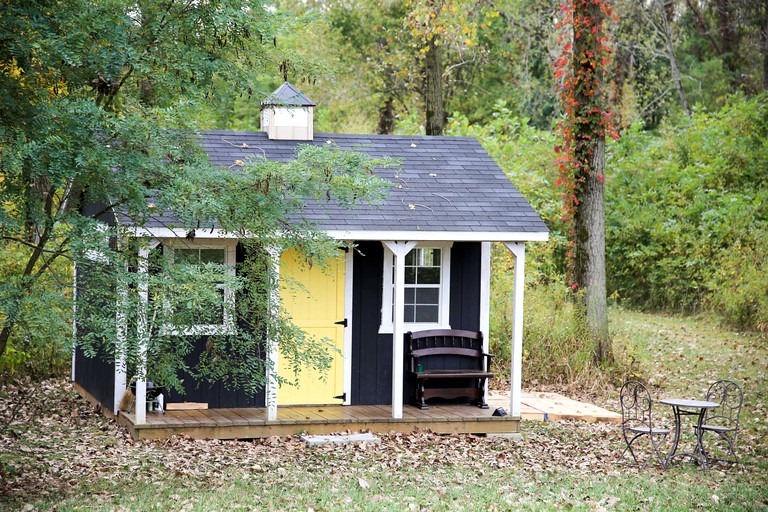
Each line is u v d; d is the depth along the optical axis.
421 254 12.92
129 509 8.25
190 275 7.89
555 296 17.67
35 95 7.95
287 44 20.80
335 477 9.75
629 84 29.55
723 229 23.53
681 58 33.09
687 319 23.09
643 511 8.86
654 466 10.84
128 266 8.37
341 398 12.70
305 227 10.21
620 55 27.55
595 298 16.97
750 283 21.16
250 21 8.69
